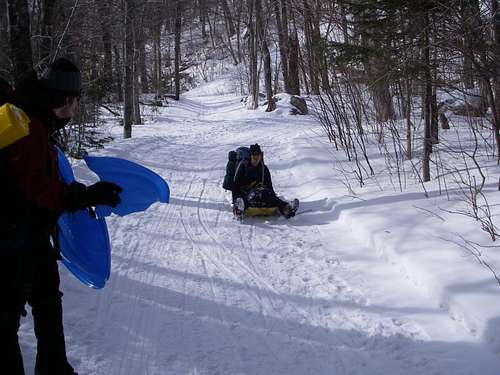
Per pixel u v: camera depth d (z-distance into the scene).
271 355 3.67
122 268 5.24
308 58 10.89
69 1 11.42
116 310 4.25
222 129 19.41
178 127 21.09
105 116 24.36
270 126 19.30
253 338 3.91
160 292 4.70
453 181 7.25
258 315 4.30
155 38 38.12
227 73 47.88
